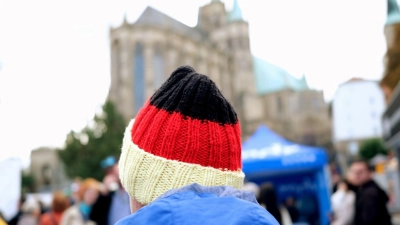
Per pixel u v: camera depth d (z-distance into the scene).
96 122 52.06
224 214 1.11
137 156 1.29
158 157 1.26
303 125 87.81
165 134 1.27
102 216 6.32
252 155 11.62
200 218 1.09
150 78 60.69
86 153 50.34
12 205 7.60
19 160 7.84
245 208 1.13
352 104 16.22
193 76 1.34
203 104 1.28
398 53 33.19
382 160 30.34
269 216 1.16
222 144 1.28
